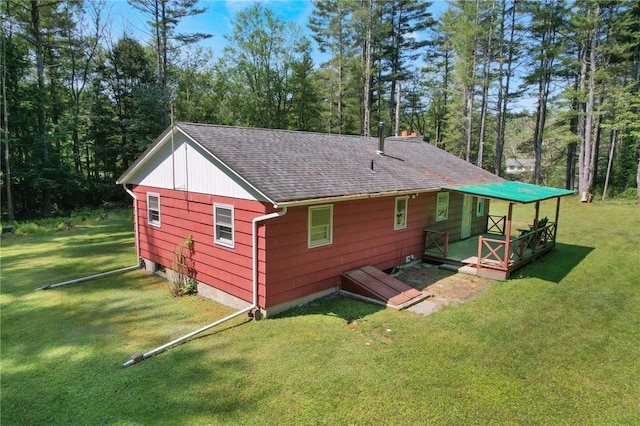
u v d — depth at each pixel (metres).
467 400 4.99
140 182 11.77
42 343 6.97
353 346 6.48
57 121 26.73
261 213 7.58
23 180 24.66
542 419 4.63
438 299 8.82
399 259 11.32
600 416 4.70
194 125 9.55
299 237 8.21
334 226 9.00
